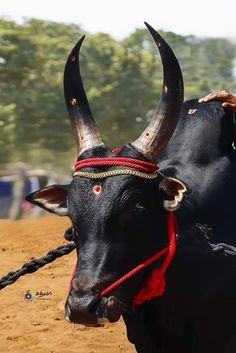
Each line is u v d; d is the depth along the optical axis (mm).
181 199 7164
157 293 7375
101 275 7008
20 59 32625
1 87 32719
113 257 7066
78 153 7477
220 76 34719
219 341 7816
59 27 33438
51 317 13055
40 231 19156
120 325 12734
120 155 7305
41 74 32844
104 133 33156
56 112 32500
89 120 7535
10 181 28875
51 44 33094
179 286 7672
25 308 13469
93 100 32812
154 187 7312
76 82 7586
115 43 33594
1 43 32688
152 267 7371
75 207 7164
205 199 8000
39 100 32469
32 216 28562
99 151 7344
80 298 6922
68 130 32688
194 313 7750
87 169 7238
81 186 7199
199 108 8500
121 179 7145
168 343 7785
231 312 7855
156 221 7352
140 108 33344
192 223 7816
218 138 8336
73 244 8031
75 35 33406
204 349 7793
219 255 7812
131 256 7180
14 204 28641
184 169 8117
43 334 12328
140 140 7383
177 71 7332
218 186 8117
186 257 7672
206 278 7746
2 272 15000
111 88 33094
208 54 34594
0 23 32656
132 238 7160
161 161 8297
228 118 8438
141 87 33312
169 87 7336
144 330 7746
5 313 13250
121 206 7086
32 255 16484
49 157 32656
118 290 7086
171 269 7625
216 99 8445
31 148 32469
